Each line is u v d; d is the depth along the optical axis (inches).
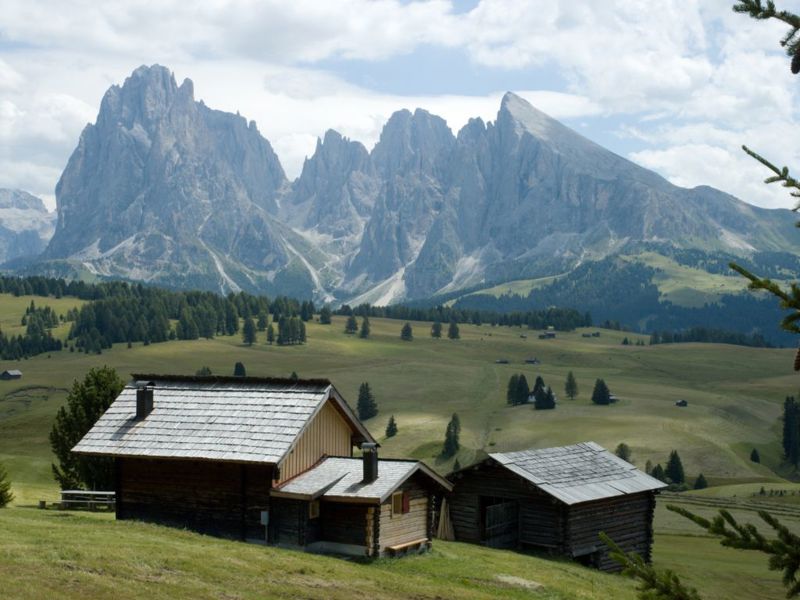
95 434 1775.3
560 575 1685.5
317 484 1594.5
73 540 1266.0
